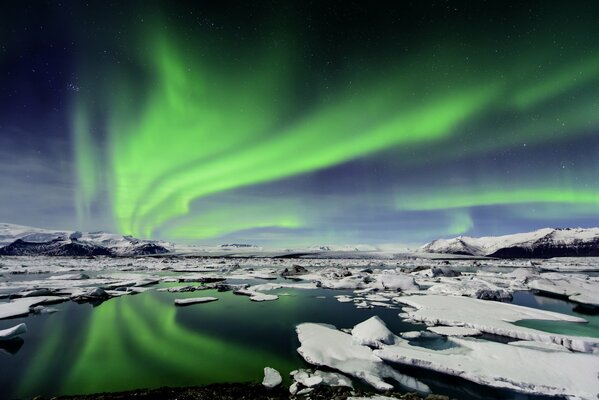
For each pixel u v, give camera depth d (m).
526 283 33.91
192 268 59.66
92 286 31.17
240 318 18.72
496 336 14.36
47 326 16.84
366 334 13.28
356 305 22.41
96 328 16.45
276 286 32.38
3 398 9.08
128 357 12.30
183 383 10.01
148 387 9.70
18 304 21.31
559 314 17.64
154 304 23.06
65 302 23.70
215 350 13.14
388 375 10.43
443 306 20.00
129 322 17.72
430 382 9.98
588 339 12.37
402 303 22.91
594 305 22.84
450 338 14.04
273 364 11.59
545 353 11.30
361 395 8.93
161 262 84.12
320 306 22.31
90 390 9.52
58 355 12.55
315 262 90.12
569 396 8.82
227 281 39.16
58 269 53.28
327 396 8.93
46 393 9.35
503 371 10.12
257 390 9.43
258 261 95.50
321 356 11.91
